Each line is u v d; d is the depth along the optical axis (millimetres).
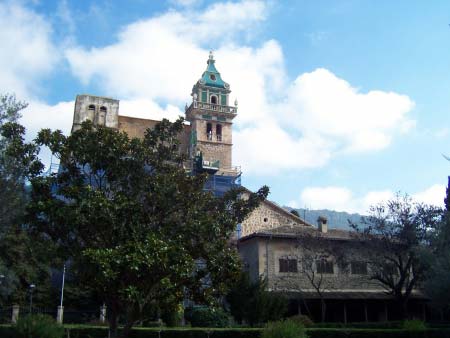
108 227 17484
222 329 31109
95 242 17938
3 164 24344
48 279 47406
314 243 45531
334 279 47688
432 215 41750
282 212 63906
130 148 19391
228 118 79875
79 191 17766
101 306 43875
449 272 30422
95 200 17062
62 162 18750
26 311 45281
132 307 17547
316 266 47125
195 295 18719
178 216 19047
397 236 42125
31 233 18609
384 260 43094
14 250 44000
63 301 47094
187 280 18281
